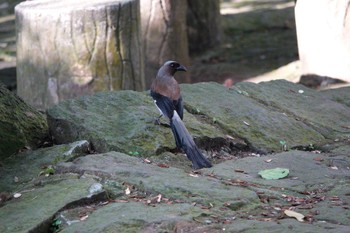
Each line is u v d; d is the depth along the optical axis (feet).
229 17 107.65
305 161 33.55
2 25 111.75
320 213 26.30
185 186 27.94
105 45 52.70
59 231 24.76
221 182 29.27
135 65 54.44
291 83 45.65
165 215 25.14
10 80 79.77
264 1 123.75
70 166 30.35
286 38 97.91
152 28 73.31
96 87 53.06
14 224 25.21
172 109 32.76
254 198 27.43
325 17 57.93
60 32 52.65
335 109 42.47
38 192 27.86
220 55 90.38
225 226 24.48
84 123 34.58
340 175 31.32
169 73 34.09
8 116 34.88
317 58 59.06
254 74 77.66
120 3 52.65
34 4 55.93
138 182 28.32
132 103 37.24
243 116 38.52
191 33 92.84
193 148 32.01
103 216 25.32
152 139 33.83
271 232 23.91
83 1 55.26
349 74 57.21
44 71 53.78
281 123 38.55
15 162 32.01
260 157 34.09
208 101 39.73
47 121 36.14
